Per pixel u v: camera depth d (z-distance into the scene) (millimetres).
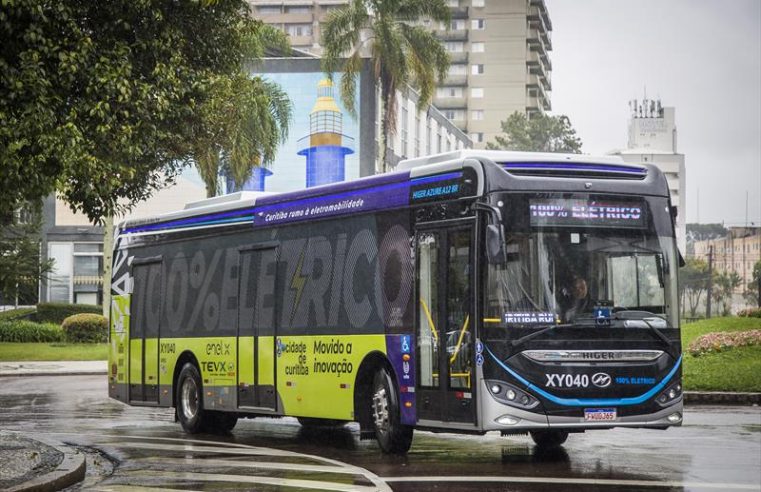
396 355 16844
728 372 31922
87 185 16266
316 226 18922
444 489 13320
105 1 16781
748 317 48188
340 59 65000
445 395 15789
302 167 90688
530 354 14992
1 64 15031
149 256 23812
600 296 15367
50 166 15414
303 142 90375
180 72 18328
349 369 17797
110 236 68125
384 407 17188
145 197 23078
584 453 17109
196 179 90562
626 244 15602
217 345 21234
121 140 16781
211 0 17828
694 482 13719
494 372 15023
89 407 29688
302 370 18922
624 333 15344
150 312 23531
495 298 15109
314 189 19094
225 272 21203
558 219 15406
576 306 15234
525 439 19516
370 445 19125
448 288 15883
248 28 20172
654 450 17469
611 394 15203
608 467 15305
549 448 17938
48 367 50781
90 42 16000
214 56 19875
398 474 14820
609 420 15188
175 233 22891
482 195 15344
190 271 22281
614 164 16078
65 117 15828
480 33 186625
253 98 21703
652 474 14516
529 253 15203
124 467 16078
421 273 16453
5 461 15492
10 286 64312
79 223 95750
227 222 21281
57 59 15969
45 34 15758
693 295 181875
